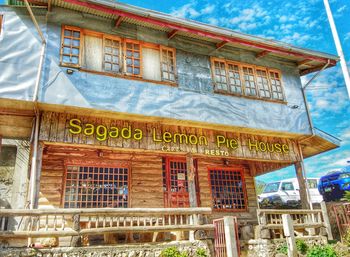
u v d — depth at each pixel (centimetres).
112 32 1098
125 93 1041
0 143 1196
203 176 1451
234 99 1230
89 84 997
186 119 1109
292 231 862
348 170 1667
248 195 1526
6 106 934
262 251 1053
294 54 1311
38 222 838
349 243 1114
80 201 1189
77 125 995
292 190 1945
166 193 1345
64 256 773
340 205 1317
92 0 947
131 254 839
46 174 1171
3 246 752
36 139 931
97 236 1155
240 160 1559
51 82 947
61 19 1029
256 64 1348
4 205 1313
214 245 949
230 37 1184
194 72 1197
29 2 982
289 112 1331
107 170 1267
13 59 927
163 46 1175
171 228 917
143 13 1021
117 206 1238
